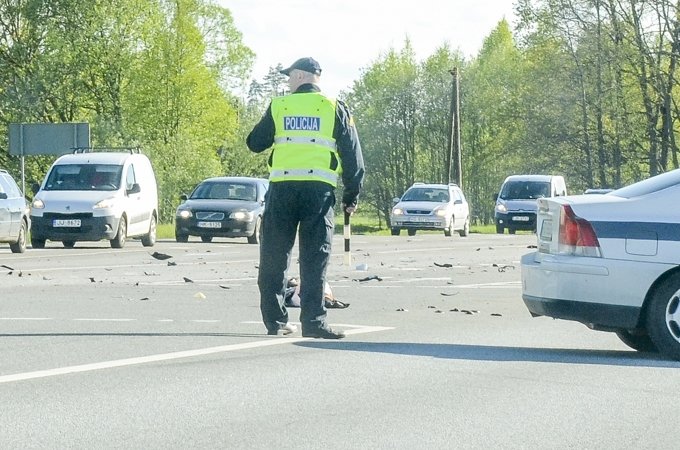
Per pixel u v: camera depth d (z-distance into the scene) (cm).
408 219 5919
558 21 8612
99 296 1991
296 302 1800
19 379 1066
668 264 1265
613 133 8750
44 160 9644
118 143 9500
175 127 10150
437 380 1087
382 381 1078
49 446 798
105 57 9419
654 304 1262
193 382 1059
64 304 1838
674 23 8150
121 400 970
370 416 912
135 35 9562
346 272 2680
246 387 1038
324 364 1174
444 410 939
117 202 3922
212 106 10319
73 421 882
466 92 14975
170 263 2961
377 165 15400
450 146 10731
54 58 9125
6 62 9294
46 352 1246
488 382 1080
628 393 1030
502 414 925
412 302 1923
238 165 13988
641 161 8819
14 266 2892
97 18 9306
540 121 9038
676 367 1199
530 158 9181
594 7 8438
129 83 9644
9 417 895
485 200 15450
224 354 1237
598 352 1316
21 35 9344
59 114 9412
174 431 849
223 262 3073
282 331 1422
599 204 1299
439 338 1413
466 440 826
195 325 1524
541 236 1371
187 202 4575
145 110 9800
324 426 871
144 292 2080
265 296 1416
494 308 1834
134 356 1216
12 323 1541
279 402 968
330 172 1388
